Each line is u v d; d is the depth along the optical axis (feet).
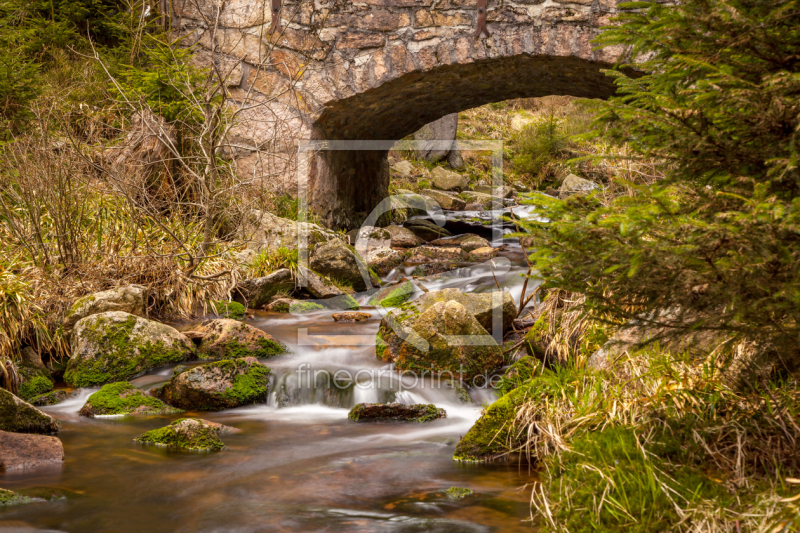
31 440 10.62
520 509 8.74
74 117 22.07
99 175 20.26
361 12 26.12
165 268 18.76
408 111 32.35
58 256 17.71
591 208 7.11
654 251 6.35
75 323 15.53
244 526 8.34
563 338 13.62
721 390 9.57
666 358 10.75
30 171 17.46
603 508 7.63
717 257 6.39
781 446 8.11
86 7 30.19
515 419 11.00
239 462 10.75
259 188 23.84
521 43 24.93
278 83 26.86
